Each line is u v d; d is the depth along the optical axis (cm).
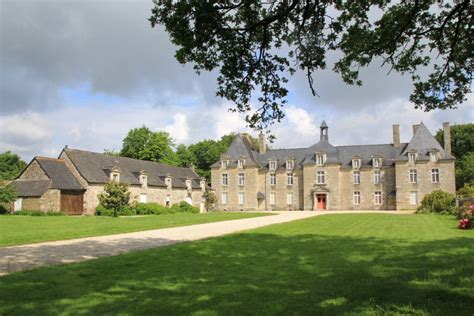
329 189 5203
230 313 550
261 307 575
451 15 752
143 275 795
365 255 1012
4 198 3416
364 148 5366
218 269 853
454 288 664
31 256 1062
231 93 775
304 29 717
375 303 592
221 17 682
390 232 1633
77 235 1565
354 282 717
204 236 1555
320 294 642
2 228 1827
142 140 6025
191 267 875
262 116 793
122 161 4478
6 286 702
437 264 862
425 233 1580
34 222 2234
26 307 585
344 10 787
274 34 746
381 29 809
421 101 920
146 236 1571
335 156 5278
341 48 830
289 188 5506
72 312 563
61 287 699
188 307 579
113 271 835
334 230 1750
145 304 596
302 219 2605
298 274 793
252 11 702
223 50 732
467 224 1764
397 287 675
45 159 3766
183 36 686
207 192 5438
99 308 579
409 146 4966
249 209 5566
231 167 5722
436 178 4766
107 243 1345
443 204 3716
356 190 5184
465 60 840
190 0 653
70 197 3666
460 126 5894
